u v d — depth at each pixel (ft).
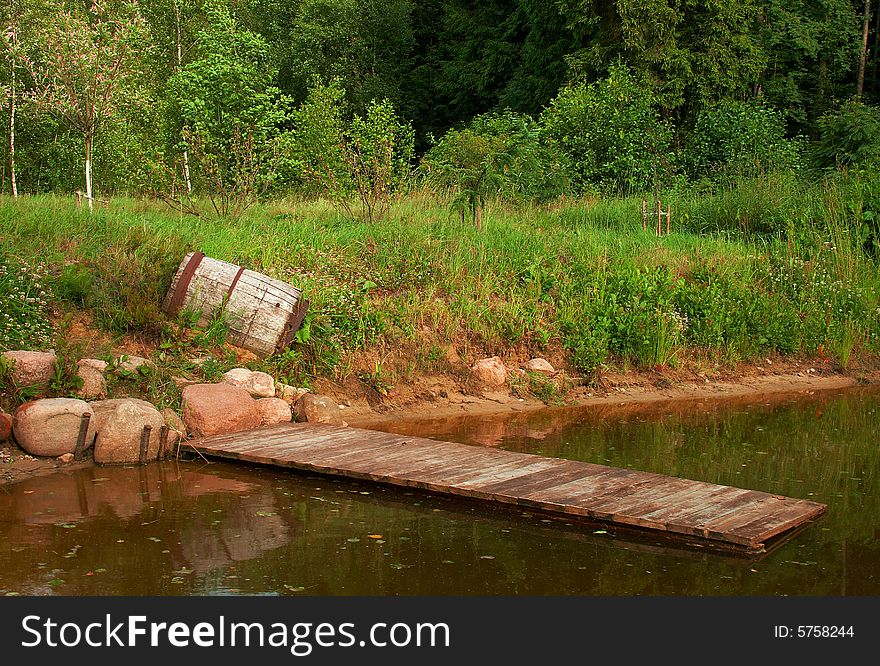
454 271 41.39
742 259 47.42
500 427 32.27
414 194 57.67
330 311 35.76
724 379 41.01
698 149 78.13
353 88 115.03
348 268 40.01
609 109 75.25
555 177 63.93
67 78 52.06
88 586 17.81
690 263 46.52
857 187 52.75
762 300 44.34
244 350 33.35
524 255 43.80
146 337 32.40
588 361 38.65
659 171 71.41
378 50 121.70
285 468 26.63
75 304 33.19
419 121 127.24
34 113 72.08
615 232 52.80
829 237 50.37
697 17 94.17
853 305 46.09
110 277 34.55
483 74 114.62
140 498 23.54
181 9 74.54
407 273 40.57
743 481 25.82
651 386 39.24
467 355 37.40
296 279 36.60
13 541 20.16
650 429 32.42
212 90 62.34
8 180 77.05
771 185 58.49
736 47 94.48
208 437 28.66
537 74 104.73
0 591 17.49
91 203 46.98
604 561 19.61
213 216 50.21
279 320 33.19
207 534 20.85
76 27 53.52
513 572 18.88
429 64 127.13
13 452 26.43
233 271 33.47
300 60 113.80
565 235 48.34
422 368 36.27
